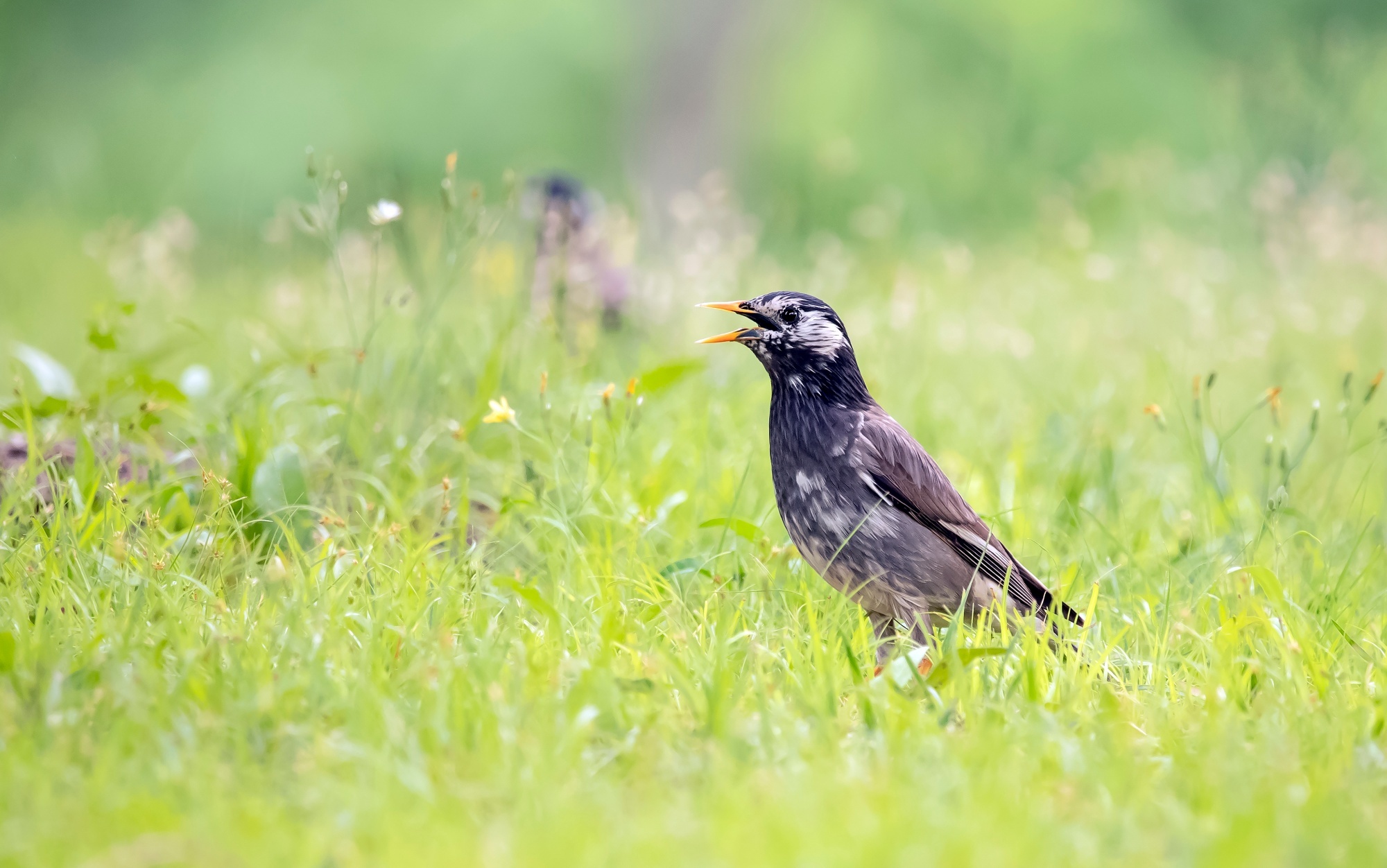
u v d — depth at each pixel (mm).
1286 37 29578
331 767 6297
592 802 5996
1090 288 18688
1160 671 7922
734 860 5512
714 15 33500
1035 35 35125
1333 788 6223
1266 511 9844
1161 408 14102
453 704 6773
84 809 5789
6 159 34062
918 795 5980
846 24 35562
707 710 6875
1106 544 10359
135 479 10117
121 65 36531
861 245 22922
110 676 6758
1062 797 6148
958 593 8836
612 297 15484
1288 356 15430
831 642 8180
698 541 10047
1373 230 18969
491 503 10633
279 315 16547
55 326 18031
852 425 8914
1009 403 14281
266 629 7535
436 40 35469
